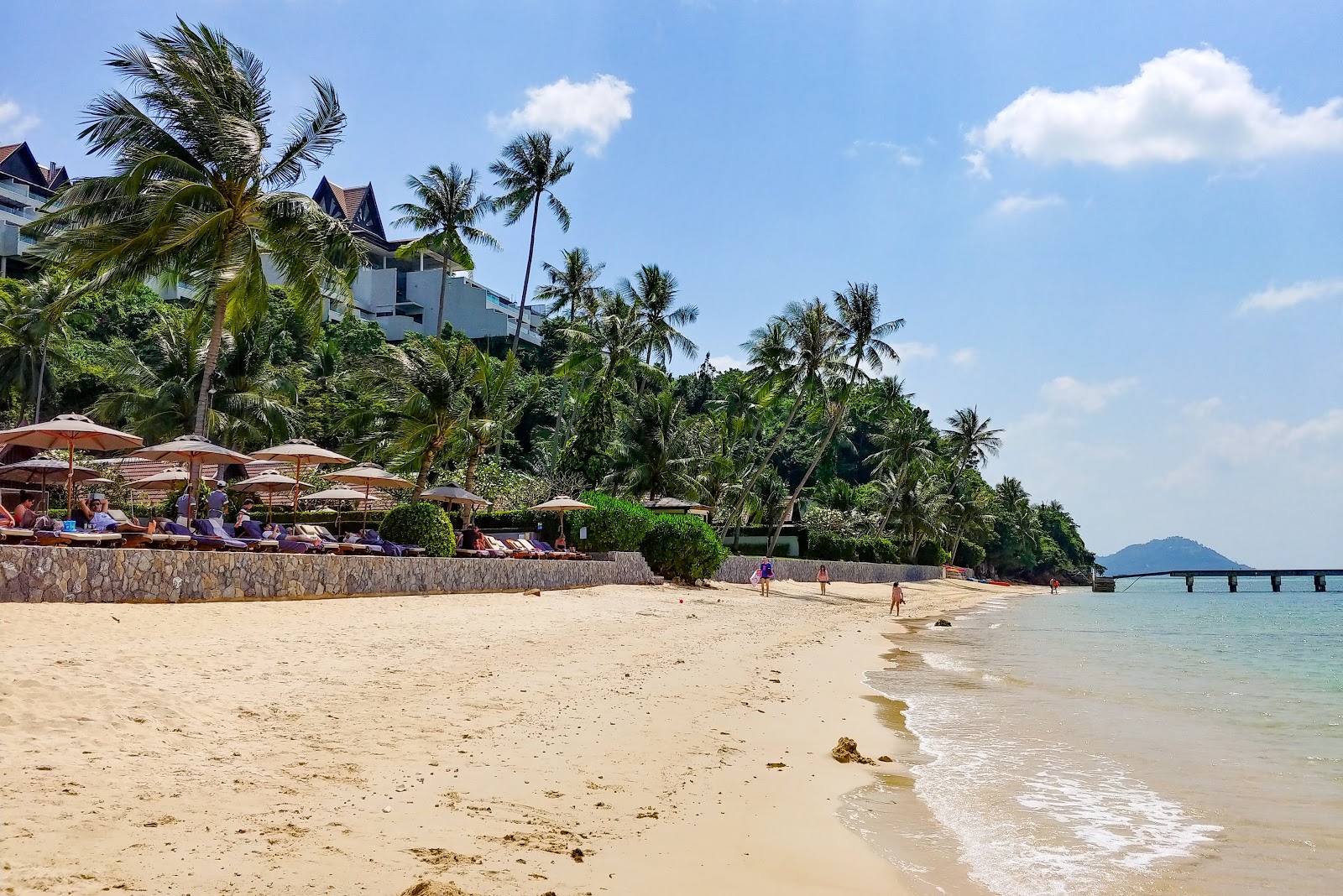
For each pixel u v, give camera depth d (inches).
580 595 1023.0
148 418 1662.2
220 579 604.1
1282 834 288.7
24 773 225.0
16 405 1961.1
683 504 1731.1
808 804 295.1
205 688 348.5
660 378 2150.6
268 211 939.3
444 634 592.4
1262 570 4707.2
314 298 1013.2
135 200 890.7
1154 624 1617.9
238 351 1723.7
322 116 978.1
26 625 420.5
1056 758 399.2
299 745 289.0
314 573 689.0
